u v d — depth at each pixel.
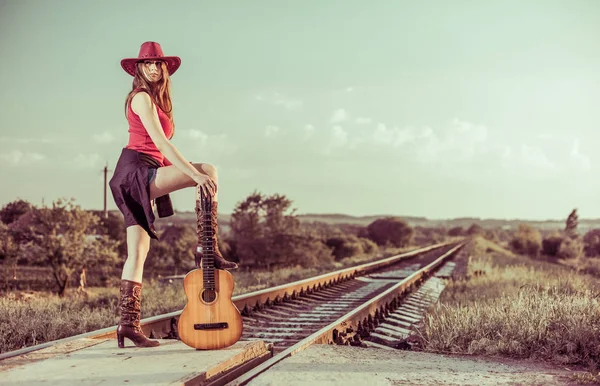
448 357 6.06
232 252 68.25
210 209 4.82
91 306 11.30
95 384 3.69
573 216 103.88
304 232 71.88
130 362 4.29
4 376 3.89
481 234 170.12
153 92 4.90
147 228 4.86
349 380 4.45
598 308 7.20
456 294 13.28
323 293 13.83
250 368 4.80
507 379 4.89
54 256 35.59
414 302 12.19
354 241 83.06
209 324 4.79
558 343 6.17
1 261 40.84
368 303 8.82
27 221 36.94
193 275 4.82
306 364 4.96
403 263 29.97
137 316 4.90
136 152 4.87
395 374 4.80
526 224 111.00
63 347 4.85
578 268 22.36
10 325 7.61
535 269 23.33
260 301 10.40
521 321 6.89
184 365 4.19
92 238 38.91
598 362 5.72
